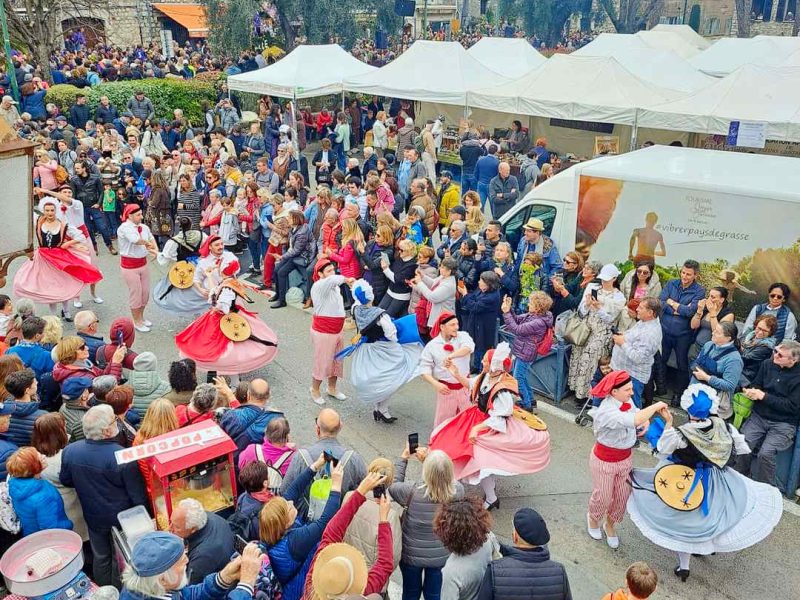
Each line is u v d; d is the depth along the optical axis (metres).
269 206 12.38
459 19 49.16
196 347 8.48
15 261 13.45
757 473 6.83
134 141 16.52
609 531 6.20
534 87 15.63
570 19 46.97
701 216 7.90
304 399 8.77
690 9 42.62
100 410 5.02
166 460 4.59
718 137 16.25
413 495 4.76
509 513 6.67
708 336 7.87
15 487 4.84
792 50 20.64
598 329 8.13
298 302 11.94
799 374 6.54
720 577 5.88
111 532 5.05
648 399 8.34
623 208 8.50
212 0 27.86
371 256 10.04
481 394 6.45
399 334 7.97
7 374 6.13
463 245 9.15
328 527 4.26
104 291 12.31
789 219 7.34
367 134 20.25
